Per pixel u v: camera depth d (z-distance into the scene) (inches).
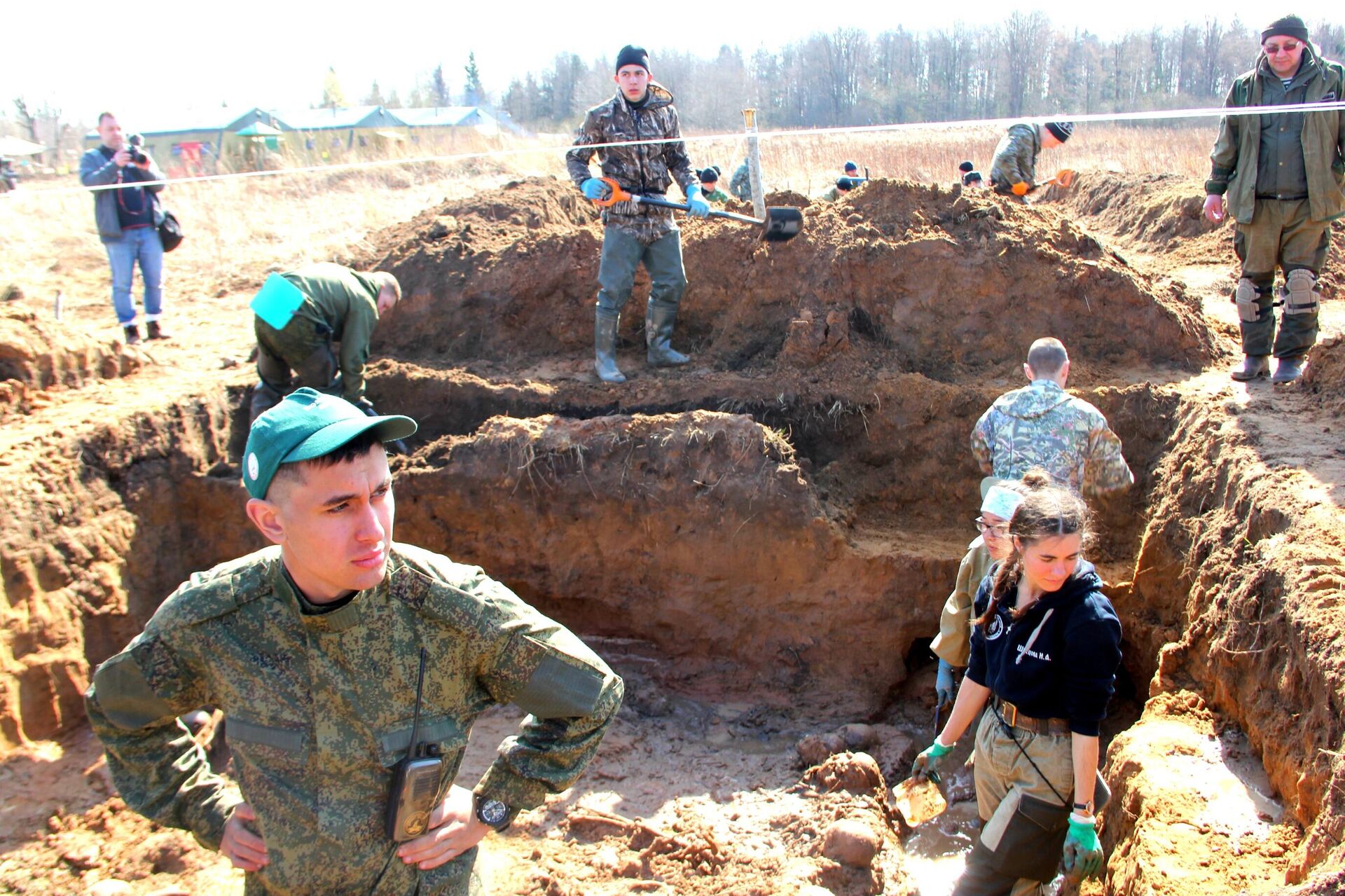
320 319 232.1
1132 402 237.9
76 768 193.6
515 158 831.7
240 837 84.0
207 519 246.8
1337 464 182.4
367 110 1460.4
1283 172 217.8
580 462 236.4
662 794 193.6
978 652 136.7
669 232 256.1
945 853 182.7
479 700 86.9
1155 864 134.5
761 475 229.9
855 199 282.5
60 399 249.1
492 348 289.4
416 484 241.3
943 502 246.2
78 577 215.3
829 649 230.5
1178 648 182.7
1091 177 551.8
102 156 300.0
